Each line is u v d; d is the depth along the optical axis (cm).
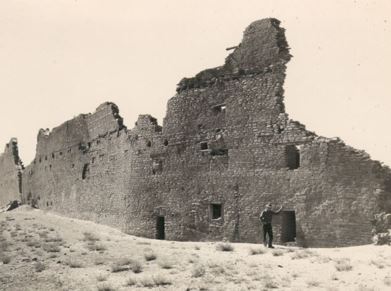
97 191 3756
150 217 2964
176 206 2795
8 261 1827
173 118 2878
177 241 2697
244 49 2556
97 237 2528
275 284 1390
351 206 2117
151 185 2984
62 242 2288
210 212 2616
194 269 1561
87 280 1527
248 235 2427
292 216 2411
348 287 1335
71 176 4306
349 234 2105
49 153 4903
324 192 2195
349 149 2156
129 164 3209
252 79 2503
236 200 2500
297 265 1655
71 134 4362
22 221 3247
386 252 1831
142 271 1627
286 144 2347
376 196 2066
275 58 2422
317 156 2233
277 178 2355
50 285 1487
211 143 2647
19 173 6075
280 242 2309
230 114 2577
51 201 4800
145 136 3081
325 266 1617
